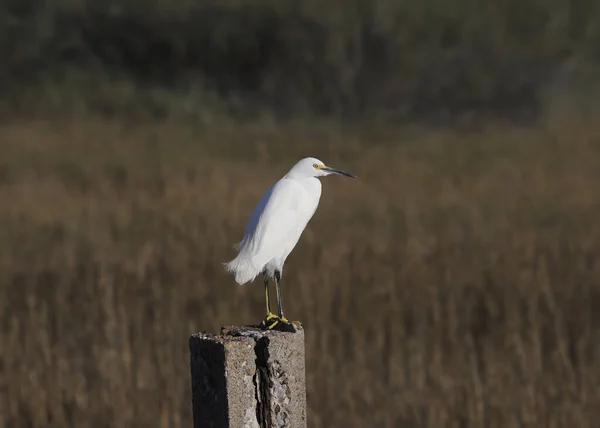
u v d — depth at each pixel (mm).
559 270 13086
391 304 11430
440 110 41312
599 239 15039
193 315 11477
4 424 8430
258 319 11047
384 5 42188
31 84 38594
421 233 16031
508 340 10062
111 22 41219
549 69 42344
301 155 28406
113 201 19641
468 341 9492
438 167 25000
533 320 10219
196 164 25547
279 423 3953
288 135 33906
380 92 41469
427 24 42562
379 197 20156
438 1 43250
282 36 41625
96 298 11977
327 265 13406
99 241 15703
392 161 26422
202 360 3963
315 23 41781
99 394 9008
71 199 20109
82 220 17734
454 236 15836
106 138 30859
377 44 41719
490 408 8750
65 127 33000
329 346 10250
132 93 37938
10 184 22312
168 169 24312
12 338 10055
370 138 34125
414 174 23703
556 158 25891
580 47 43000
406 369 9680
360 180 22844
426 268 13469
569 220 17188
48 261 14742
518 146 29219
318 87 41469
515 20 43344
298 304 11664
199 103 38719
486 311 11656
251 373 3941
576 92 41531
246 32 41781
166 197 19391
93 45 41156
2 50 39312
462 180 22422
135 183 22141
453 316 10695
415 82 41812
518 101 41594
